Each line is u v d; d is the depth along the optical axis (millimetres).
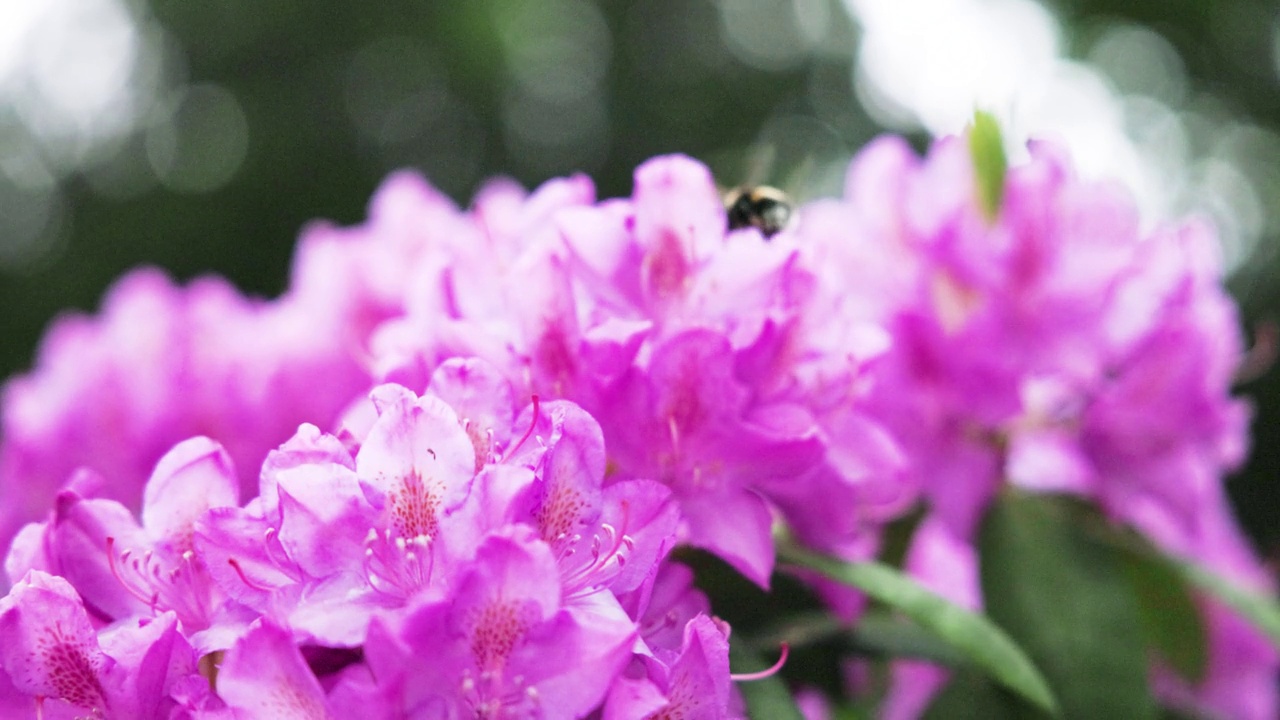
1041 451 879
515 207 836
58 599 679
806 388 763
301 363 977
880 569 778
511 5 4379
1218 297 903
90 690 681
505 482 666
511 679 660
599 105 4570
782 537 796
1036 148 858
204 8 4348
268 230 4047
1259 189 3623
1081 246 862
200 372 995
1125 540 863
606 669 659
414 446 677
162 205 4074
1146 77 3701
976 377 847
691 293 755
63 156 4527
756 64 4703
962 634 765
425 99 4367
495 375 696
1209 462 896
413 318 777
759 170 880
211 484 702
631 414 736
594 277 749
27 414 1037
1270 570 934
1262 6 3535
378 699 651
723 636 684
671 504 693
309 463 679
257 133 4160
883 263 862
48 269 4070
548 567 657
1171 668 889
